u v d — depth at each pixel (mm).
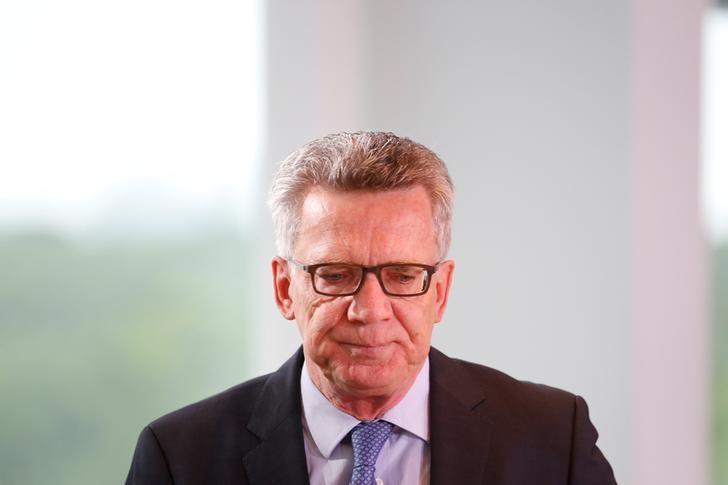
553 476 4750
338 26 9289
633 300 8555
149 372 9508
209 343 9742
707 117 9195
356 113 9516
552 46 8898
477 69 9188
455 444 4672
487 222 9125
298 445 4664
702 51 8797
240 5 9523
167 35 9492
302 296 4434
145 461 4793
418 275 4379
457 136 9266
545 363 8875
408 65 9477
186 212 9617
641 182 8586
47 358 9055
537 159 8938
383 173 4312
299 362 5016
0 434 8820
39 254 8992
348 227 4289
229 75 9570
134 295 9461
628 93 8578
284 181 4578
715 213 9484
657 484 8680
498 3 9109
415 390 4789
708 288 9039
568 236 8805
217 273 9742
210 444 4809
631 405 8562
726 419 9344
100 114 9242
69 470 9156
